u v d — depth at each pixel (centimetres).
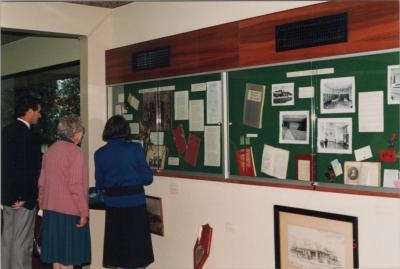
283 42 328
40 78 640
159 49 434
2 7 430
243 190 363
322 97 309
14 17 438
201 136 399
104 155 372
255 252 355
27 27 446
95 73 492
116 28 491
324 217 306
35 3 449
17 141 410
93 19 486
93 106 491
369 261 286
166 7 427
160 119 441
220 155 382
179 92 420
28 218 421
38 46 607
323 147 309
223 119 377
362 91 288
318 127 312
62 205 364
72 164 360
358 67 290
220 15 376
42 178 379
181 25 412
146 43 448
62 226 365
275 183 338
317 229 312
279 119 336
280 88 334
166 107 434
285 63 328
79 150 365
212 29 381
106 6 488
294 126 326
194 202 407
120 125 373
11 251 420
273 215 340
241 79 362
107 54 495
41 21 453
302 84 321
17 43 660
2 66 696
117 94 490
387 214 277
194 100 405
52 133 611
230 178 373
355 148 292
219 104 380
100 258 498
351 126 294
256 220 353
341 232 298
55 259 367
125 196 369
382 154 280
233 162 372
